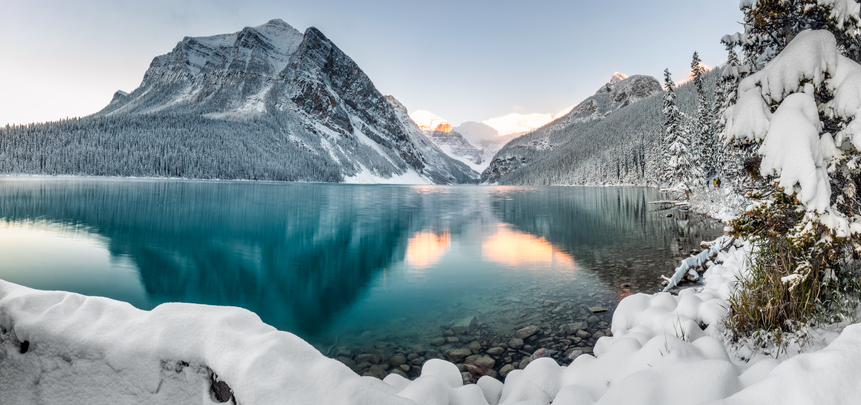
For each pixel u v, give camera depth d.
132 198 48.16
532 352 5.97
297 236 22.19
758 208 4.75
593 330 6.71
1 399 2.34
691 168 29.56
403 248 18.14
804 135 3.84
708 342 3.41
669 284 8.96
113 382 2.21
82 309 2.55
